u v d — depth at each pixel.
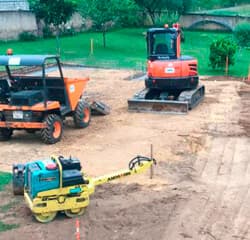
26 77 18.20
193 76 21.94
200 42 51.56
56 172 11.37
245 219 11.70
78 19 54.31
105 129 19.06
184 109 20.95
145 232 11.09
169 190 13.30
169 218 11.72
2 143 17.72
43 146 17.17
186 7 61.16
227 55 33.72
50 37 50.69
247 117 20.55
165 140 17.55
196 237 10.88
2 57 17.05
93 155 16.12
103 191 13.24
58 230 11.26
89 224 11.51
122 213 11.99
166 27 22.19
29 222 11.62
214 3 77.88
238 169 14.94
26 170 11.86
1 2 47.75
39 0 45.91
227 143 17.28
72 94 18.39
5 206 12.41
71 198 11.62
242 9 75.69
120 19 48.81
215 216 11.84
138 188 13.43
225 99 23.83
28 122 16.97
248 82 28.56
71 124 19.92
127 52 43.56
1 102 17.53
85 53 42.00
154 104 21.33
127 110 21.98
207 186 13.65
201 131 18.59
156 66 21.80
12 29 47.19
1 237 10.98
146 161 13.32
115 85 27.81
